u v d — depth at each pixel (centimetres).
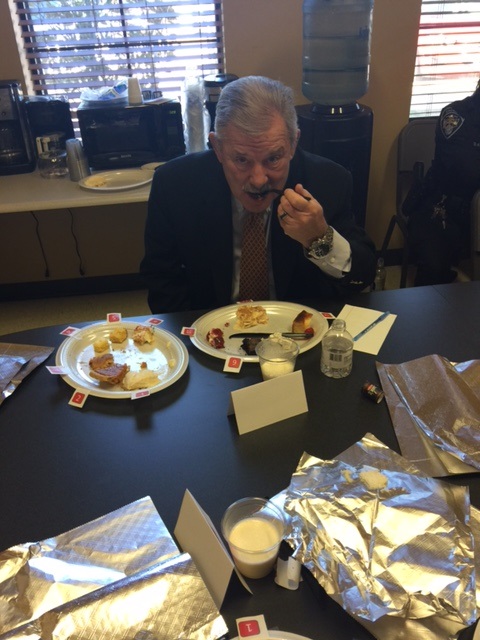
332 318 133
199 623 65
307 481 85
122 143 253
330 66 254
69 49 274
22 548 76
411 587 67
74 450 97
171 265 168
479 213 201
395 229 325
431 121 271
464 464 91
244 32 263
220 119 132
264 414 101
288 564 74
